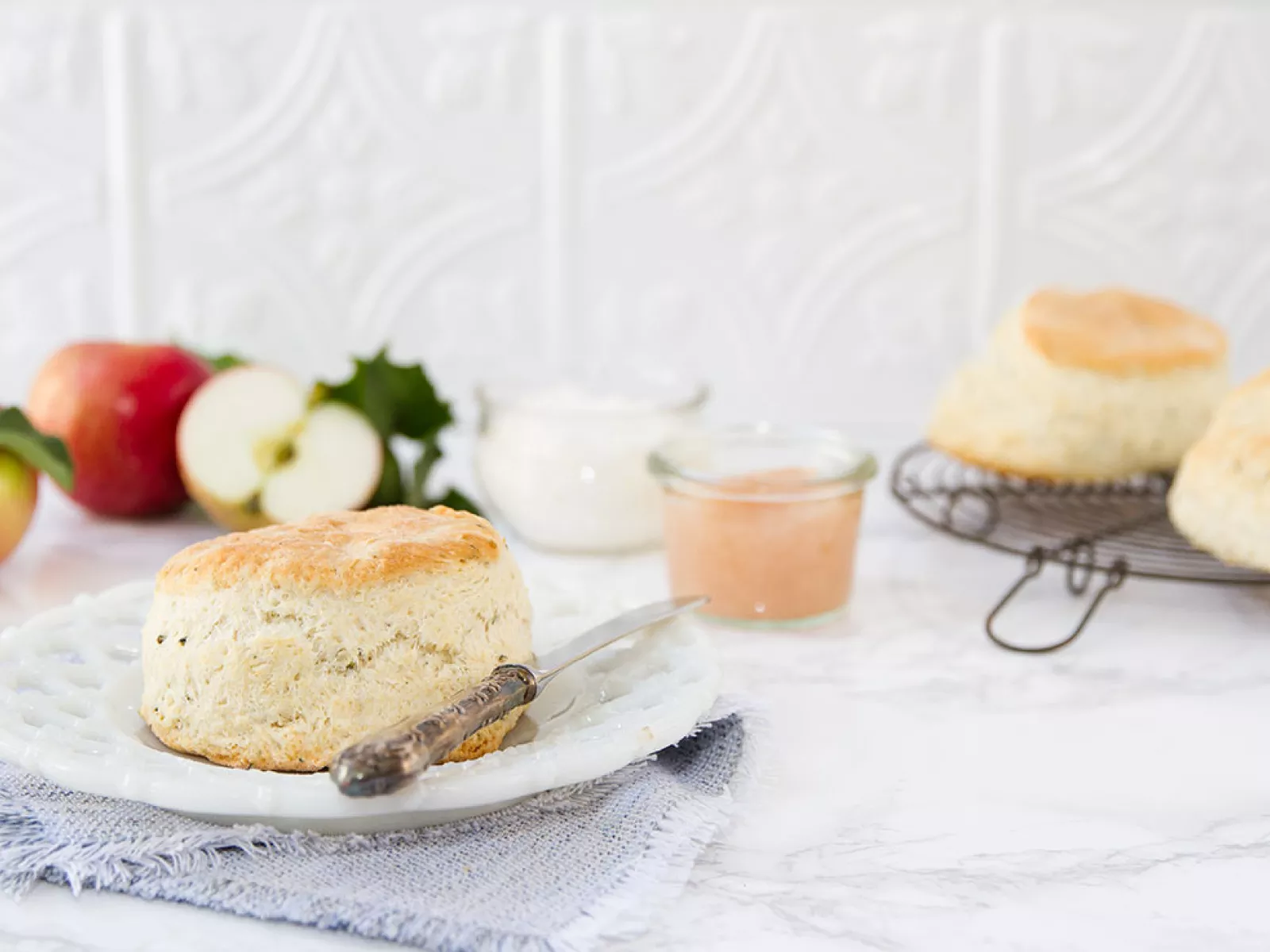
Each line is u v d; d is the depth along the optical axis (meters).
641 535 0.72
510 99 0.98
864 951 0.45
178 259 1.01
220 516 0.73
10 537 0.69
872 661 0.61
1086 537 0.69
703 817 0.49
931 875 0.48
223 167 0.99
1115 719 0.57
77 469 0.74
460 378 1.02
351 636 0.50
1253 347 1.02
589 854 0.48
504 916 0.45
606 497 0.71
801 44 0.97
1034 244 1.00
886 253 1.00
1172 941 0.46
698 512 0.63
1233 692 0.59
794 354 1.02
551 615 0.59
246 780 0.47
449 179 1.00
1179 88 0.98
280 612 0.50
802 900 0.47
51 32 0.97
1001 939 0.46
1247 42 0.97
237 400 0.73
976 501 0.78
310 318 1.02
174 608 0.51
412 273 1.01
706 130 0.98
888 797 0.52
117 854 0.47
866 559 0.71
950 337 1.01
